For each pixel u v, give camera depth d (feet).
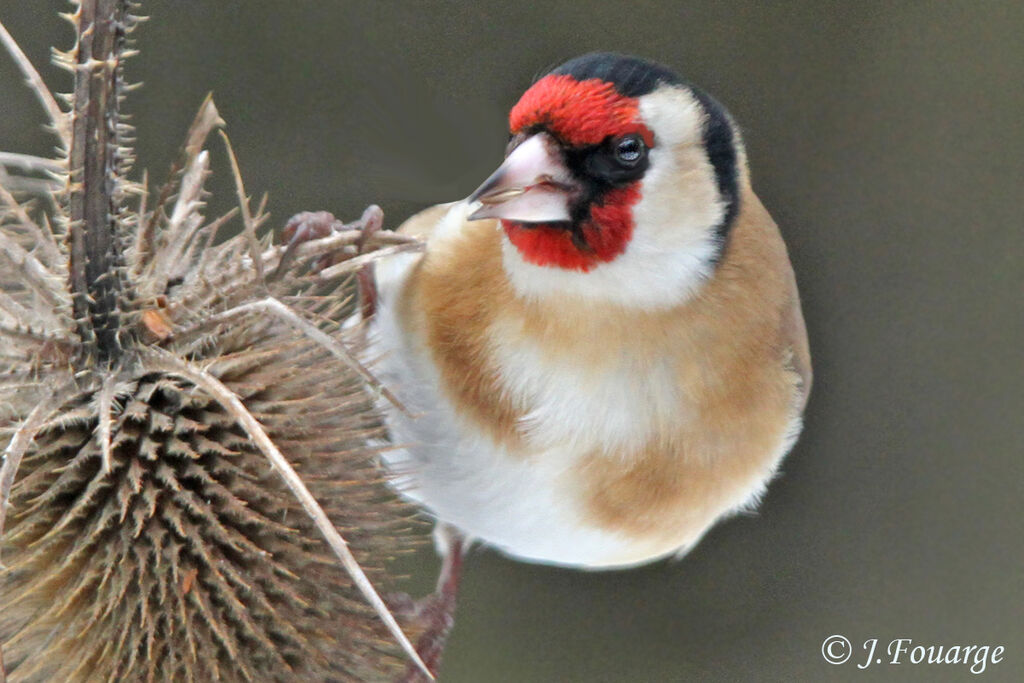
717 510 6.21
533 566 6.55
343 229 6.14
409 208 6.48
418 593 6.49
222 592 6.07
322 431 6.08
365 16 6.50
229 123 6.49
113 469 6.06
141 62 6.48
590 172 6.13
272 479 6.07
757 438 6.20
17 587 6.07
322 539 6.08
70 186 6.03
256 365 6.07
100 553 6.06
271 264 6.06
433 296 6.18
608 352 6.16
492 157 6.33
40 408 6.02
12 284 6.07
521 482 6.19
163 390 6.06
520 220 6.13
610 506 6.19
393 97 6.50
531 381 6.17
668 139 6.13
